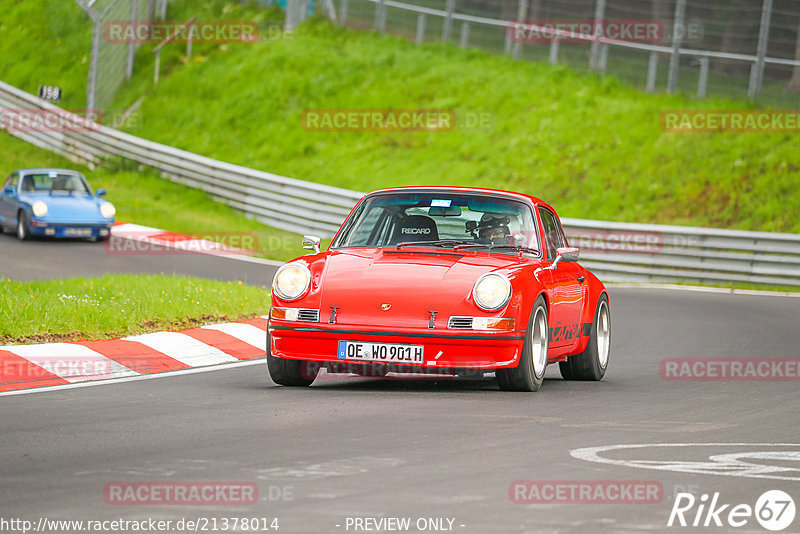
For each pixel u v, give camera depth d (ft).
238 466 64.13
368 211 111.14
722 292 248.73
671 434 78.18
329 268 100.63
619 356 137.90
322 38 435.53
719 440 76.28
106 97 422.82
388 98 393.91
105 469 63.10
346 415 83.87
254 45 439.22
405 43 426.10
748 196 311.47
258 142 385.91
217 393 96.63
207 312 147.13
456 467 64.39
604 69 387.34
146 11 456.04
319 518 52.34
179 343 126.93
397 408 87.86
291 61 422.41
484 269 99.09
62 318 126.72
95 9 428.97
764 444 75.10
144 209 320.09
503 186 335.06
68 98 434.71
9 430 76.33
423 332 94.43
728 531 51.90
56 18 490.90
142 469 63.16
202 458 66.49
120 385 101.91
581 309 113.91
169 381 105.50
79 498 56.18
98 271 211.00
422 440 73.26
